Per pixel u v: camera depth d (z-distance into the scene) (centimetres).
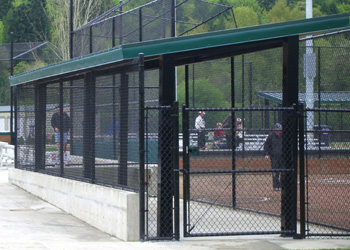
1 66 8488
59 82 2230
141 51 1556
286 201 1638
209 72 3012
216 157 2659
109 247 1427
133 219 1559
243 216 2002
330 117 2803
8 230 1650
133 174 1633
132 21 2898
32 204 2270
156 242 1535
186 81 2342
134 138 1625
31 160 2647
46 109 2392
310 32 1661
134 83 1812
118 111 1720
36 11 11869
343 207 2083
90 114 1914
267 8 12175
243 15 10500
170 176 1592
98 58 1706
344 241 1578
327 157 2478
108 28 3091
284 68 1680
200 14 3350
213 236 1609
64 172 2209
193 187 2616
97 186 1805
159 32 2681
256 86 2628
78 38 3369
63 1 7719
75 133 2081
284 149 1645
